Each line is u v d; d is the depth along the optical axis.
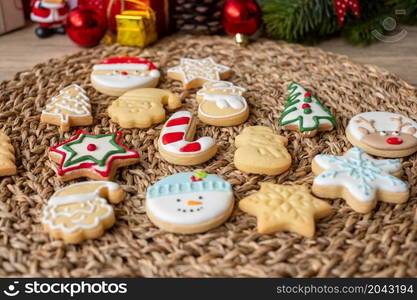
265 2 0.69
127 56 0.68
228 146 0.56
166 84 0.64
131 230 0.48
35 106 0.60
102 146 0.54
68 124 0.57
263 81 0.64
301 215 0.47
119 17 0.67
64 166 0.52
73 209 0.48
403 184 0.50
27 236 0.47
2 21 0.75
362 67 0.65
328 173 0.50
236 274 0.44
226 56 0.68
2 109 0.59
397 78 0.63
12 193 0.51
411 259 0.45
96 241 0.47
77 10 0.68
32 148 0.55
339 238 0.47
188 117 0.57
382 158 0.54
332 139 0.56
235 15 0.67
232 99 0.59
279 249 0.46
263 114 0.60
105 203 0.48
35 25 0.79
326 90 0.62
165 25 0.72
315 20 0.68
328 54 0.67
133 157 0.53
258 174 0.53
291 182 0.52
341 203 0.50
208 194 0.49
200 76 0.63
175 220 0.47
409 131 0.55
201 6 0.70
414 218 0.48
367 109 0.59
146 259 0.46
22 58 0.70
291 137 0.57
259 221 0.47
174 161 0.54
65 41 0.75
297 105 0.58
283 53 0.68
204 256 0.46
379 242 0.47
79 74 0.65
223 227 0.48
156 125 0.58
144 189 0.52
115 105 0.59
